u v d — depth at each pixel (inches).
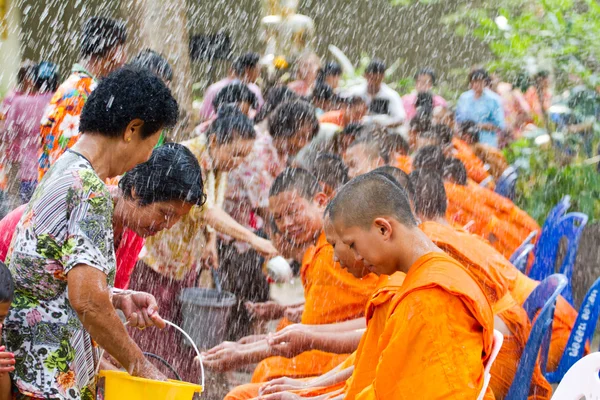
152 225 146.6
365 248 132.6
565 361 212.1
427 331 123.5
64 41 450.6
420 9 528.7
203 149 251.3
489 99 386.3
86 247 128.8
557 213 268.7
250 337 210.5
